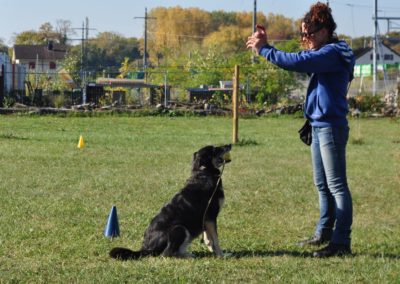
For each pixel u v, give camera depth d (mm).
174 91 47719
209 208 6969
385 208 10555
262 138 23156
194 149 18891
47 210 9680
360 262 6797
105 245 7602
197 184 6996
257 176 13500
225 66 52094
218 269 6414
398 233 8641
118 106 35938
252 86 44531
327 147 7113
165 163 15469
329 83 7059
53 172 13641
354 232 8609
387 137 24734
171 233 6797
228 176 13445
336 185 7164
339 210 7156
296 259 6961
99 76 67062
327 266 6625
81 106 35375
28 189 11516
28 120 30531
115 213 8195
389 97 40375
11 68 44312
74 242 7762
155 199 10812
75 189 11609
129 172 13859
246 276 6184
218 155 7137
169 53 85750
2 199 10500
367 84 64562
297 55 6926
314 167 7645
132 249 7461
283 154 17828
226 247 7680
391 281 6051
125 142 20656
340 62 6996
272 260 6883
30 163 14945
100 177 13023
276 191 11719
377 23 58719
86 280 5973
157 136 23234
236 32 103938
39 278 6059
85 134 23531
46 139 21031
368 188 12430
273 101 44250
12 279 6008
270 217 9562
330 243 7215
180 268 6316
